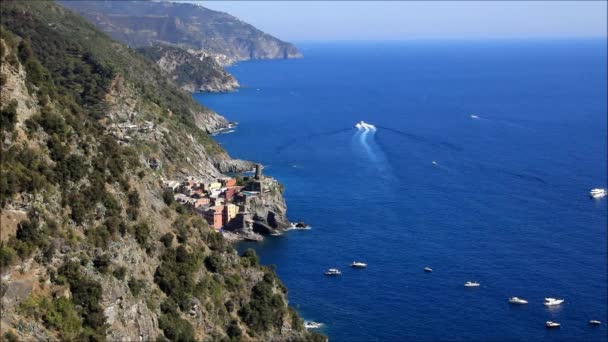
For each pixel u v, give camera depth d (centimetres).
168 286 10044
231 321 10888
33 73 9856
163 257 10388
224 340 10400
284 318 11819
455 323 16975
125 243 9662
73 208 9075
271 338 11438
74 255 8744
